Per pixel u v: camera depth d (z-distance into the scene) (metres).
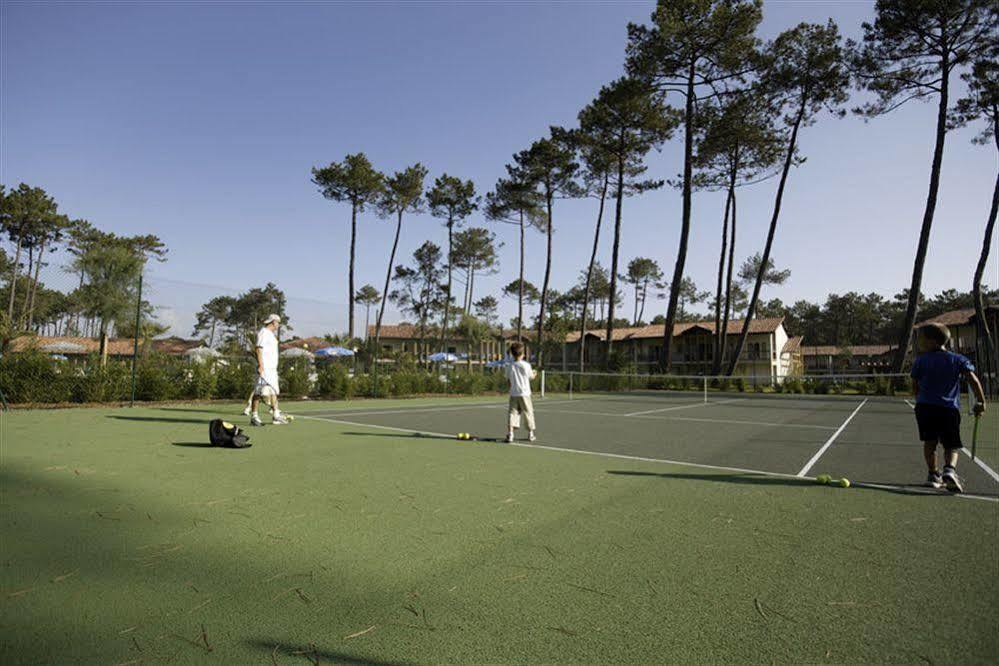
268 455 6.33
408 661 1.95
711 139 33.12
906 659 1.99
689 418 12.83
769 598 2.52
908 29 25.19
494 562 2.96
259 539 3.29
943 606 2.44
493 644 2.08
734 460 6.46
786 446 7.77
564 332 59.31
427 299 65.25
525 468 5.78
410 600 2.47
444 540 3.32
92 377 12.88
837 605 2.45
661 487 4.88
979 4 23.48
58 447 6.55
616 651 2.04
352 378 18.97
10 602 2.36
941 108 25.81
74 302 14.67
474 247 59.91
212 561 2.91
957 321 47.78
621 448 7.46
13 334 12.34
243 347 16.42
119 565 2.82
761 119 32.41
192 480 4.87
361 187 40.34
